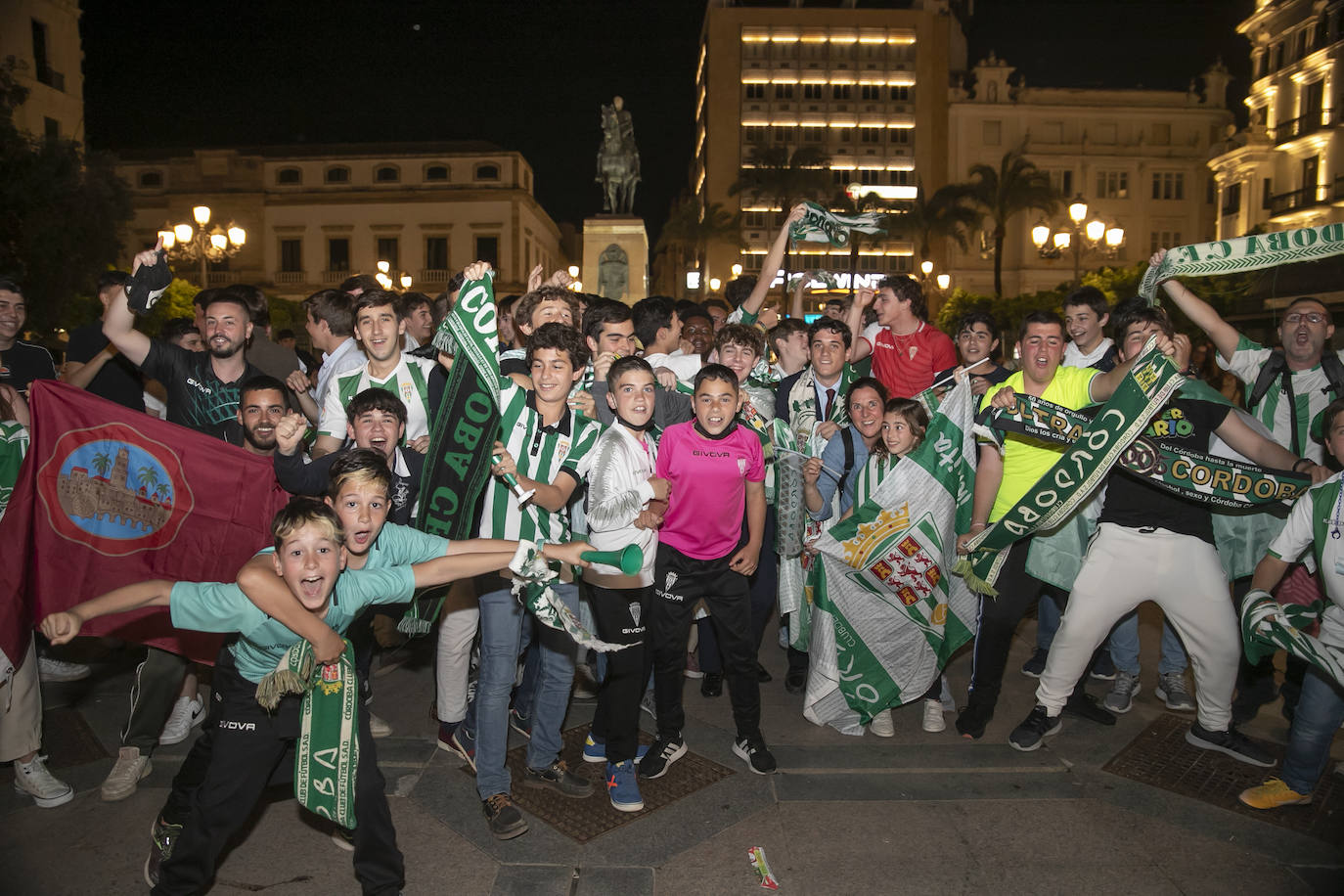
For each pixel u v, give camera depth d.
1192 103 52.50
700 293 52.31
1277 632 3.33
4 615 3.24
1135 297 4.45
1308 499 3.42
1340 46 28.44
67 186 15.34
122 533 3.43
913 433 4.07
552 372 3.26
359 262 48.16
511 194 47.78
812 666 4.25
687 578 3.63
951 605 4.25
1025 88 53.41
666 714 3.77
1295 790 3.46
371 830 2.62
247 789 2.58
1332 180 29.11
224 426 4.11
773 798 3.58
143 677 3.51
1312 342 4.31
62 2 28.00
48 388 3.33
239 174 47.97
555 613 2.74
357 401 3.27
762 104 59.50
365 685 3.21
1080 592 3.91
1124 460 3.73
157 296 3.91
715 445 3.56
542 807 3.50
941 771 3.82
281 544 2.44
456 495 3.20
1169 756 3.95
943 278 30.36
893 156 58.94
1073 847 3.23
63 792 3.52
